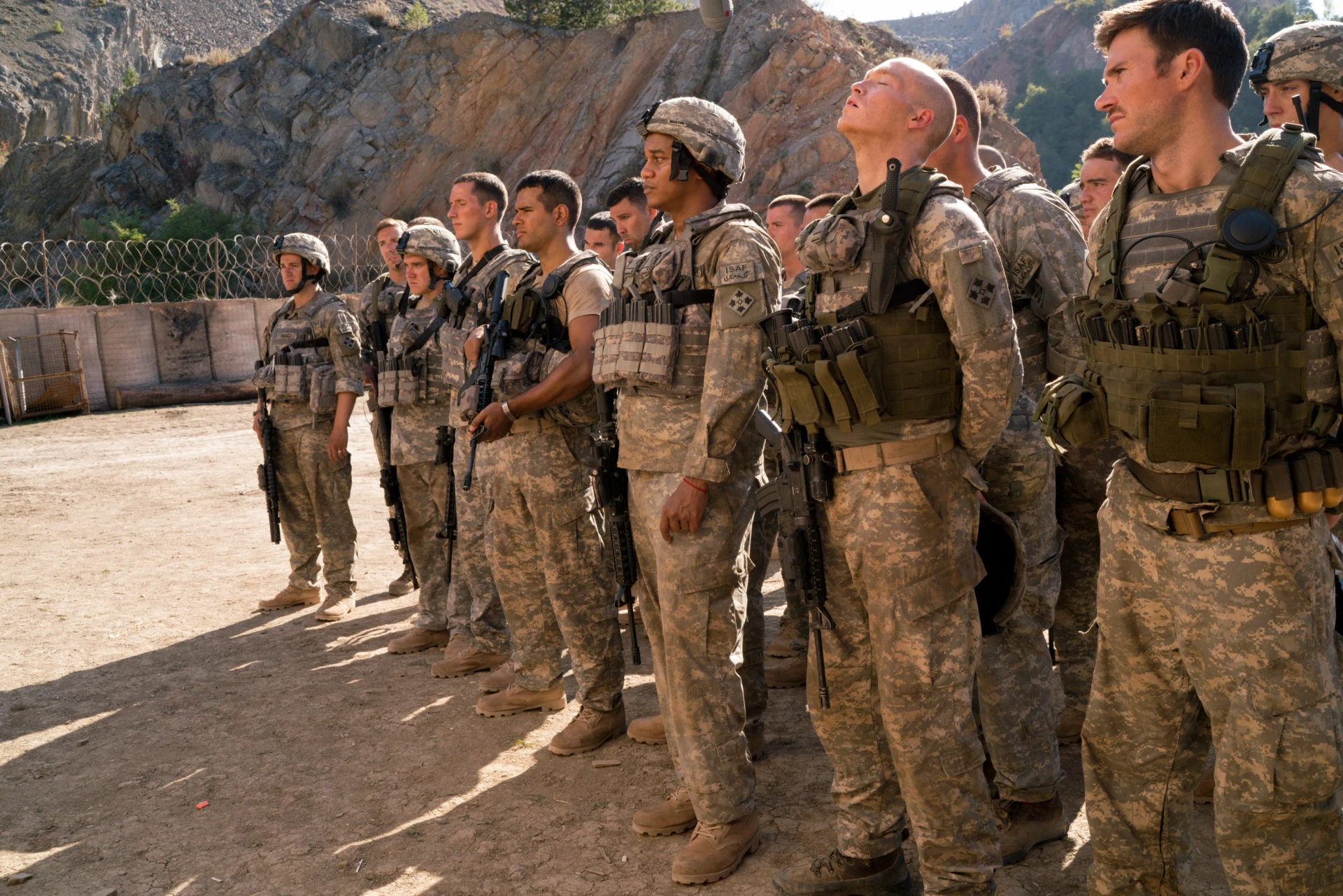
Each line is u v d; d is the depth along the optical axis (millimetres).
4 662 4777
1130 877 2111
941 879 2215
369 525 7598
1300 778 1756
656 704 3955
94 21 85438
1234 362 1747
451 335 4012
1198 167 1846
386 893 2701
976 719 2959
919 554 2135
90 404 15234
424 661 4602
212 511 8234
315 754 3621
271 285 20469
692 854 2682
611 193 4293
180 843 3023
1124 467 2004
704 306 2693
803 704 3908
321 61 41406
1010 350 2045
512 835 2975
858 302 2127
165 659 4773
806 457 2238
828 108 29938
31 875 2865
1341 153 2609
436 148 37375
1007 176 2779
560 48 37031
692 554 2654
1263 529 1779
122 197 40500
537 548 3713
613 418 2992
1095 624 2100
